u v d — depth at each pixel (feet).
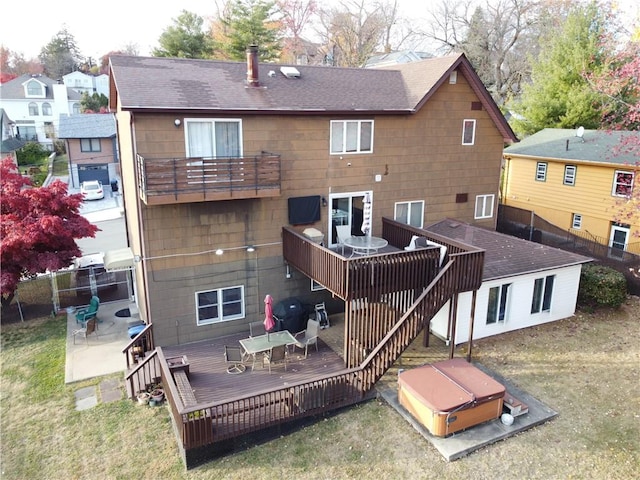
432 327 53.31
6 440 37.37
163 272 48.03
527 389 42.04
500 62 144.66
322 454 34.71
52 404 41.86
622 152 74.18
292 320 51.55
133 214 53.16
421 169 59.67
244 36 124.98
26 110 195.42
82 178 140.15
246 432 35.04
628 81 78.07
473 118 61.41
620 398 40.55
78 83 250.37
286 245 52.24
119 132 59.57
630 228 74.13
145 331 47.96
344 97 54.90
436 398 35.65
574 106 101.19
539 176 89.04
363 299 43.21
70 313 60.44
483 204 65.92
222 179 45.57
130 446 36.24
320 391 37.88
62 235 57.00
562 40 105.50
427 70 60.95
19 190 59.62
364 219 53.36
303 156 52.11
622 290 57.77
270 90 52.24
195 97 46.83
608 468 32.76
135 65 50.44
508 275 50.03
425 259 45.14
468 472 32.53
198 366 45.57
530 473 32.42
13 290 56.59
